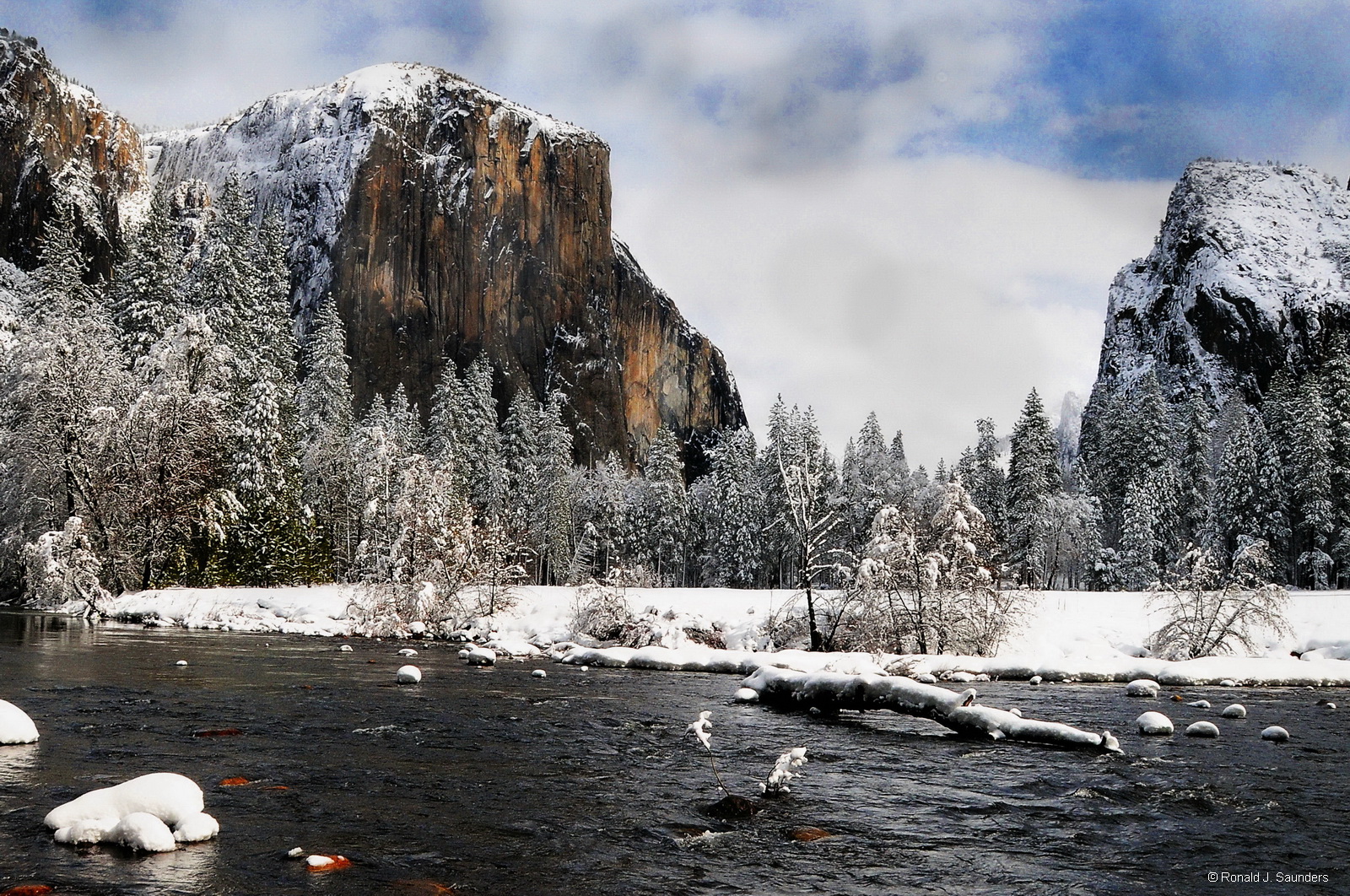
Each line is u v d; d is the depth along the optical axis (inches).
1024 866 284.7
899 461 3346.5
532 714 569.9
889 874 273.4
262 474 1962.4
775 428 3110.2
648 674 834.2
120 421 1496.1
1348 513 2504.9
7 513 1581.0
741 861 281.3
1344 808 365.1
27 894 229.8
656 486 3622.0
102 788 331.0
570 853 284.4
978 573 1006.4
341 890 241.3
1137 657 957.8
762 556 3184.1
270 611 1379.2
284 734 467.8
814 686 607.2
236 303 2062.0
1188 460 2999.5
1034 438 2566.4
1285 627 1018.1
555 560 3211.1
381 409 3147.1
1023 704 693.3
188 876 248.5
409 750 439.5
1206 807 364.5
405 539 1251.2
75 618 1359.5
